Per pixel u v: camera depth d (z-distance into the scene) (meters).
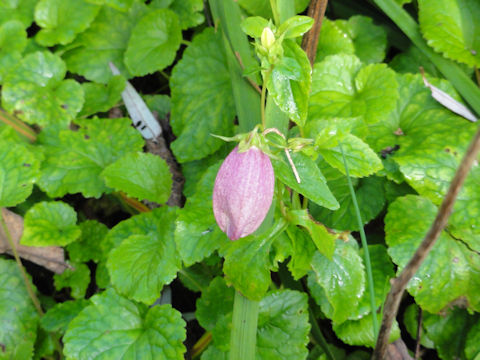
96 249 0.36
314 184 0.27
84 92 0.41
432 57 0.36
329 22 0.39
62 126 0.38
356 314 0.31
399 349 0.32
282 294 0.31
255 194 0.25
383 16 0.41
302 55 0.26
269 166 0.25
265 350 0.30
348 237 0.31
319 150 0.28
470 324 0.33
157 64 0.39
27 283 0.34
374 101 0.34
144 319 0.32
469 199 0.31
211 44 0.38
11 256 0.35
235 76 0.32
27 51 0.41
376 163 0.28
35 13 0.41
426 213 0.32
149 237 0.33
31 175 0.34
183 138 0.38
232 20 0.33
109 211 0.40
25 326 0.33
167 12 0.40
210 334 0.33
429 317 0.33
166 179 0.35
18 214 0.36
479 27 0.36
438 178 0.32
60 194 0.36
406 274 0.24
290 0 0.31
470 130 0.33
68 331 0.30
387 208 0.34
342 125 0.28
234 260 0.28
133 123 0.40
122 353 0.30
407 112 0.35
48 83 0.39
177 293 0.36
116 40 0.42
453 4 0.37
